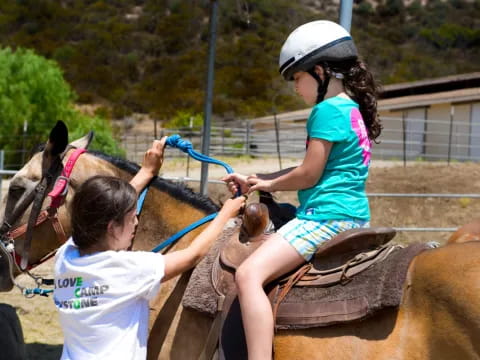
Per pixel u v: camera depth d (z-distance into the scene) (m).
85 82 61.88
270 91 52.81
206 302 2.62
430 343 2.16
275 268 2.44
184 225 3.11
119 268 2.42
